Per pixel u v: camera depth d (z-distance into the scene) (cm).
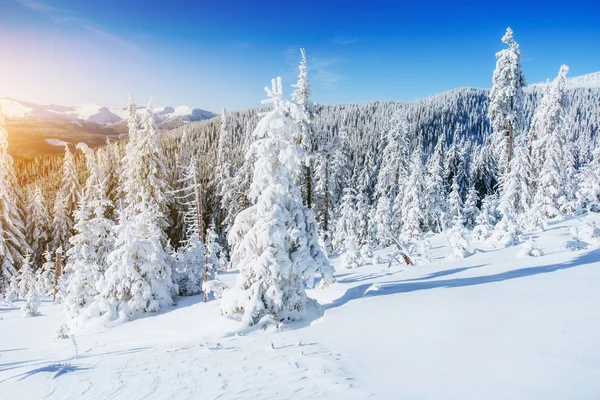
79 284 2266
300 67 2467
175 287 2255
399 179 4578
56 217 4484
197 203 2453
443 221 4131
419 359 636
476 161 5066
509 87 2944
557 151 3094
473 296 1014
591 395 422
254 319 1269
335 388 566
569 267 1251
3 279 3631
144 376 815
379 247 4178
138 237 2145
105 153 4778
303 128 2416
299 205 1388
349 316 1064
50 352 1539
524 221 2773
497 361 567
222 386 667
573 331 631
